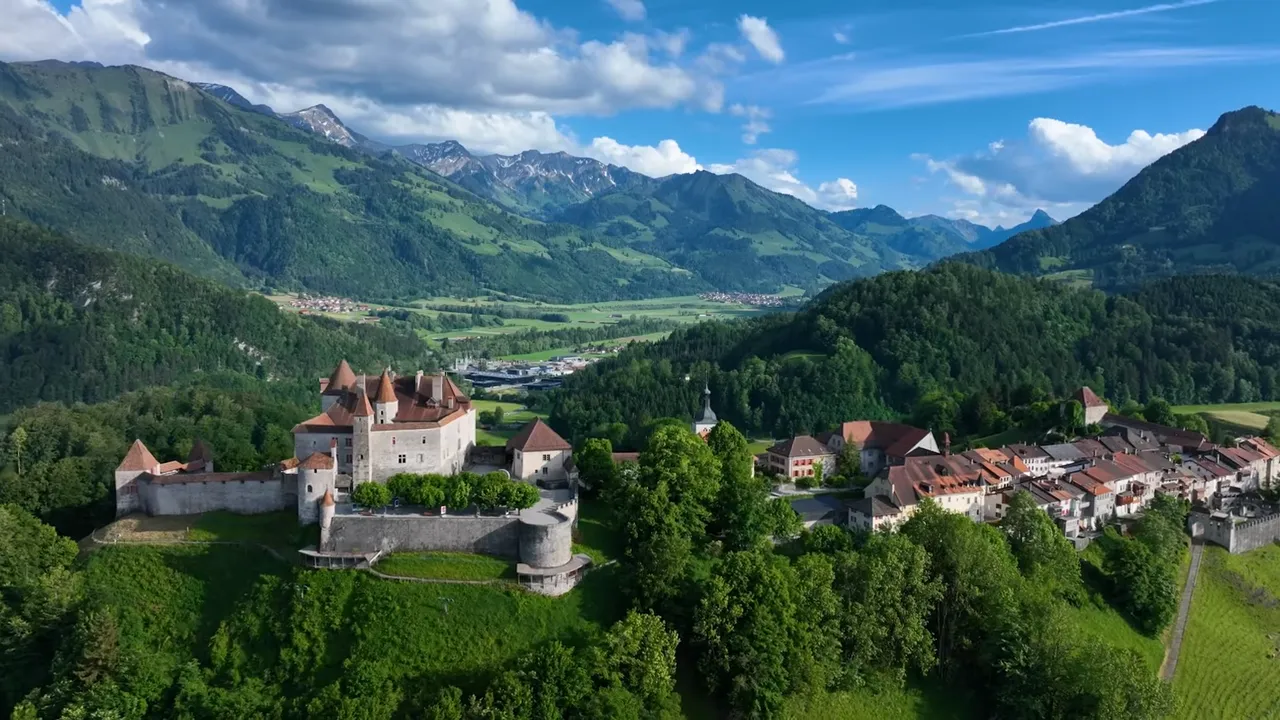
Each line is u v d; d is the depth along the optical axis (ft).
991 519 580.30
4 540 420.36
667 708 362.53
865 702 415.85
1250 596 554.87
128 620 400.06
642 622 380.78
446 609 392.88
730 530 472.03
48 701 361.92
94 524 497.87
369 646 379.76
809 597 411.95
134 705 359.87
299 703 359.05
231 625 396.16
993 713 431.84
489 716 340.80
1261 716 458.91
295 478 465.06
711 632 385.29
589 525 468.34
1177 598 535.19
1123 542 548.31
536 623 394.11
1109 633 495.00
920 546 448.65
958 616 453.99
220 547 433.07
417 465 485.15
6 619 397.80
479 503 446.60
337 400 520.01
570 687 353.92
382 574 408.26
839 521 544.62
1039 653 425.28
